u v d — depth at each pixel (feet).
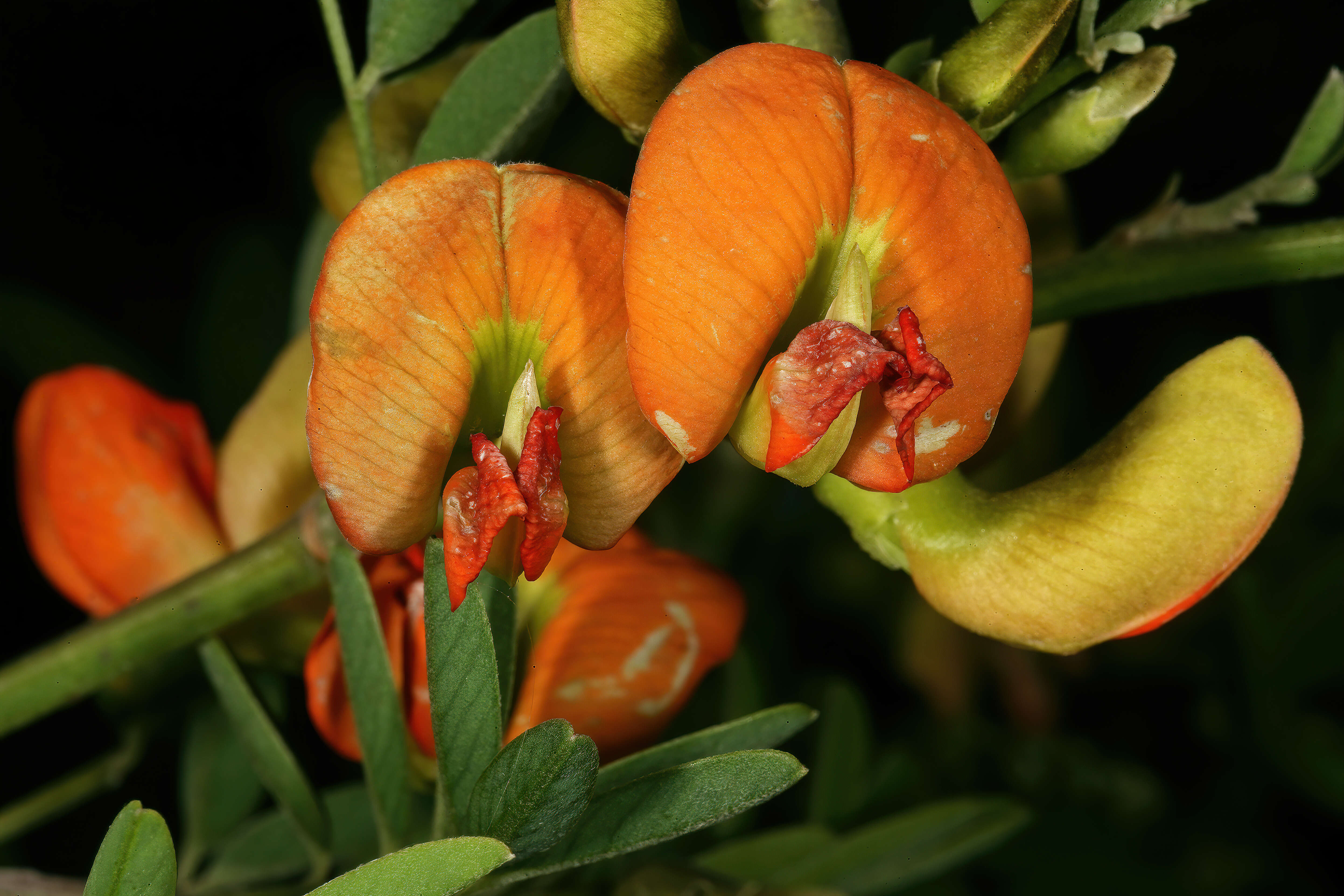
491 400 0.54
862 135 0.53
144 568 0.69
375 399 0.53
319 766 0.73
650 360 0.53
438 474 0.54
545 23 0.61
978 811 0.68
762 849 0.67
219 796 0.70
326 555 0.63
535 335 0.54
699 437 0.53
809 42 0.59
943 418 0.55
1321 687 0.84
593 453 0.54
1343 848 0.84
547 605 0.61
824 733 0.74
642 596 0.61
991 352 0.54
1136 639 0.88
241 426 0.68
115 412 0.69
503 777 0.53
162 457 0.69
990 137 0.58
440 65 0.66
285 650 0.68
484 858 0.52
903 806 0.76
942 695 0.88
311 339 0.53
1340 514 0.86
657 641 0.61
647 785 0.54
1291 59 0.88
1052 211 0.66
